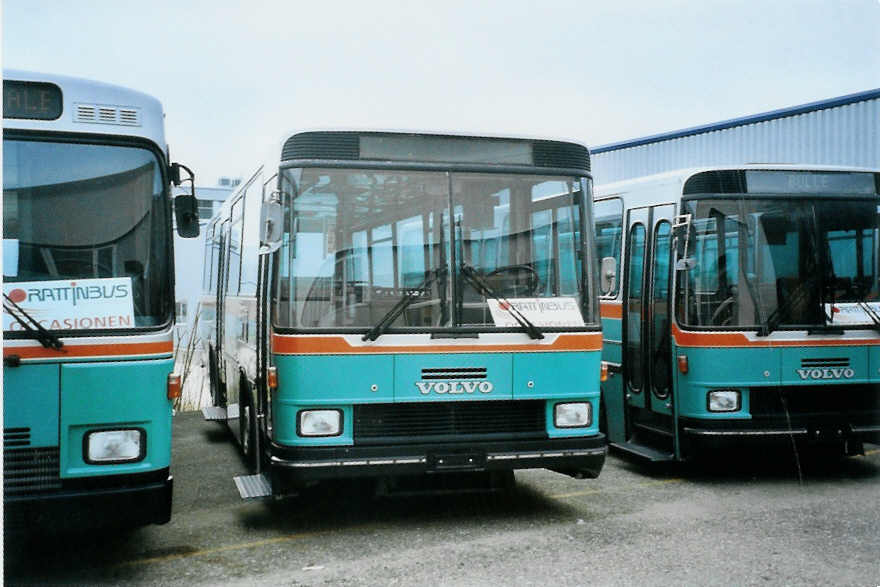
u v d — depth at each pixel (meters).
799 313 8.14
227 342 10.48
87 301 5.28
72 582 5.38
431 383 6.42
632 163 20.47
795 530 6.40
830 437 8.01
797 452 9.09
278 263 6.41
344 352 6.31
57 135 5.36
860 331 8.22
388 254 6.50
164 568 5.67
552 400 6.67
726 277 8.12
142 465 5.29
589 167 7.14
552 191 6.93
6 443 5.04
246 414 8.54
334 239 6.46
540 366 6.64
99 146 5.44
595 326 6.87
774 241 8.25
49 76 5.38
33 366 5.10
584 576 5.36
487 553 5.89
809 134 16.31
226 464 9.52
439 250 6.59
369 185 6.55
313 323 6.34
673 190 8.44
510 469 6.46
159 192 5.55
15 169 5.27
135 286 5.41
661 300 8.59
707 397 7.97
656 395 8.67
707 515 6.89
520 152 6.89
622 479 8.39
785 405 8.08
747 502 7.35
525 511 7.09
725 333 7.99
